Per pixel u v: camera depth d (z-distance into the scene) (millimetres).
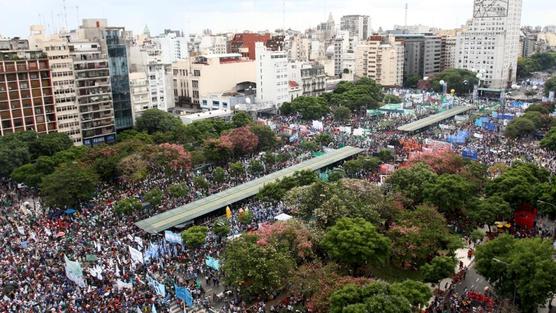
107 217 130625
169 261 106500
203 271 103438
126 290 93062
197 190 151625
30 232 121000
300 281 88812
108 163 158250
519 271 86562
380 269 106375
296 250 98812
